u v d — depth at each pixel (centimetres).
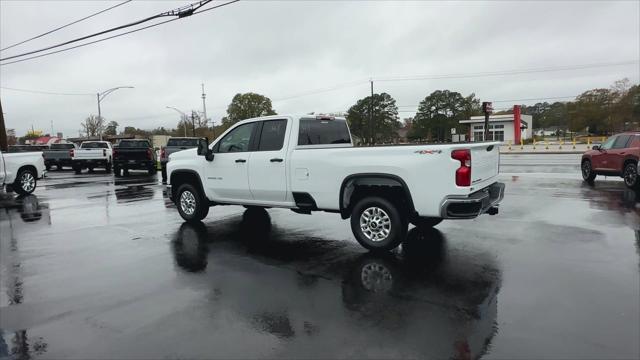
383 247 605
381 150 590
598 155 1364
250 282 509
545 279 491
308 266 566
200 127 7375
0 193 1475
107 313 428
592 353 329
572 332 363
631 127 7275
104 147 2759
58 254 650
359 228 625
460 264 556
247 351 346
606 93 7688
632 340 347
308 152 661
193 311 428
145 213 999
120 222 892
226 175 776
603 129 7731
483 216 856
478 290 465
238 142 766
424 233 727
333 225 820
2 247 698
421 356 332
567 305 418
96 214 997
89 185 1708
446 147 545
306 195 670
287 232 768
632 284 469
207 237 741
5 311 439
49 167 2980
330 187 639
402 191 599
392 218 594
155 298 464
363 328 383
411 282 496
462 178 541
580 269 522
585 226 750
